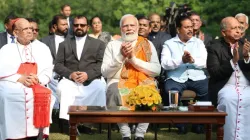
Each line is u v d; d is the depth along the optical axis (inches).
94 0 943.0
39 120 467.8
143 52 492.7
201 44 545.6
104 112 415.8
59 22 592.4
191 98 536.4
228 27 493.4
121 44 481.1
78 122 415.5
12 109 466.0
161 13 941.8
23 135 467.5
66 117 532.4
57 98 554.6
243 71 487.2
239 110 472.4
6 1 940.0
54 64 553.9
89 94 532.7
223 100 476.4
